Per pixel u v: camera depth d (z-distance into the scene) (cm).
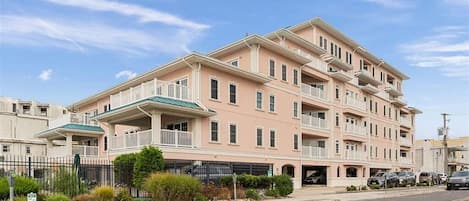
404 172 4428
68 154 3603
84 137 4009
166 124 2962
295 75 3688
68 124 3738
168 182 1750
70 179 1884
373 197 2527
